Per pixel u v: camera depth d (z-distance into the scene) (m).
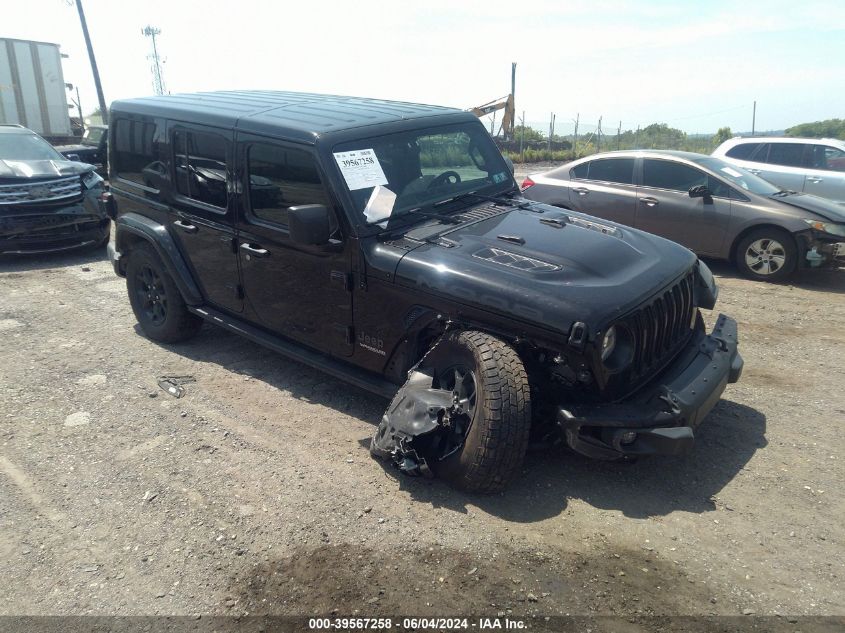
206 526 3.51
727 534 3.42
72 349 5.93
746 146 11.62
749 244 8.10
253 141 4.59
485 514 3.58
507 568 3.17
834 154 10.81
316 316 4.53
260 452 4.21
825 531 3.43
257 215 4.70
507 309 3.52
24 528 3.53
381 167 4.40
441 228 4.29
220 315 5.37
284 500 3.71
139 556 3.30
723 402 4.86
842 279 8.21
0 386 5.18
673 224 8.58
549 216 4.68
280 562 3.23
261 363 5.61
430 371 3.84
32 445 4.33
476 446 3.48
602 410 3.47
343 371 4.46
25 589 3.10
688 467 4.02
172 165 5.31
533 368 3.70
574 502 3.69
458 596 3.00
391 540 3.38
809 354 5.74
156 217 5.62
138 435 4.44
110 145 6.05
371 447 3.94
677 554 3.27
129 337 6.23
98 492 3.82
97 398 4.98
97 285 8.01
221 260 5.11
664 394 3.54
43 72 25.86
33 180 8.80
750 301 7.27
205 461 4.11
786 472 3.96
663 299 3.85
